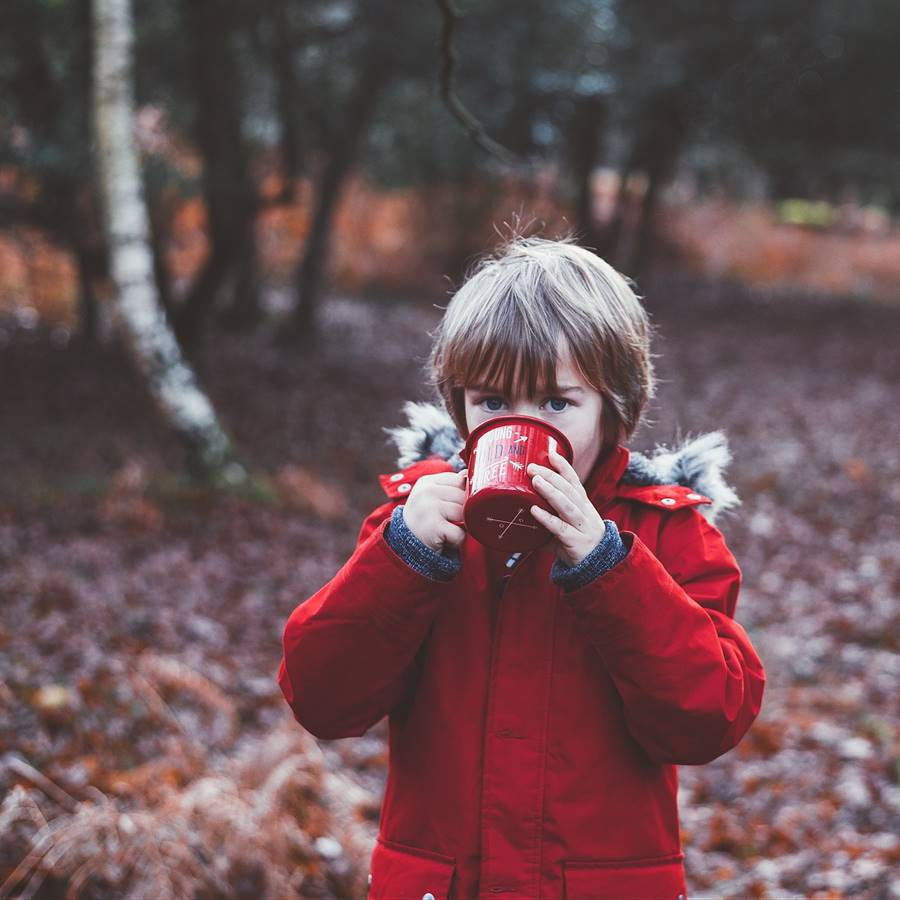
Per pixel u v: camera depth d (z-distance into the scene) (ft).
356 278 74.49
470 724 4.98
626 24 54.70
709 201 97.55
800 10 56.49
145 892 8.79
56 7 34.37
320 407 39.75
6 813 9.25
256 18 37.11
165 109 40.65
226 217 40.40
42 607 16.80
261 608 18.97
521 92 45.88
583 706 4.92
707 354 56.65
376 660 4.88
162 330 26.05
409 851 5.04
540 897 4.81
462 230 75.77
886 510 28.86
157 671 13.61
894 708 16.37
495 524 4.53
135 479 24.93
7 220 38.91
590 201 69.21
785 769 13.93
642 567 4.60
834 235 104.37
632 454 5.36
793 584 22.98
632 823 4.91
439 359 5.16
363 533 5.52
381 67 42.80
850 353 57.98
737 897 10.93
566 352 4.81
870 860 11.48
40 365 41.57
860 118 68.64
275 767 11.12
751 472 32.55
